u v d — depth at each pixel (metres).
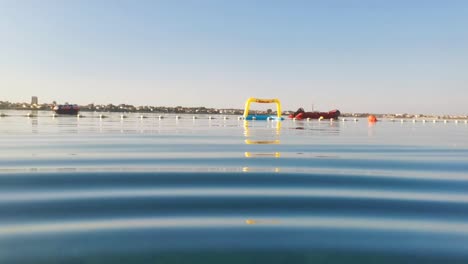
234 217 5.39
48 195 6.51
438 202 6.41
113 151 13.52
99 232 4.70
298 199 6.46
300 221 5.26
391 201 6.44
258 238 4.59
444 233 4.84
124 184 7.49
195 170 9.21
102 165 9.93
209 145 16.52
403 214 5.67
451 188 7.57
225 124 45.47
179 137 21.62
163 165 10.05
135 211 5.62
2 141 17.30
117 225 4.97
